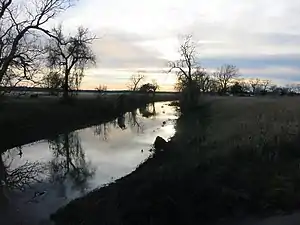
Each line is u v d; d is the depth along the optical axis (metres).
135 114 67.00
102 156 28.27
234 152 18.31
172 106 88.56
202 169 16.25
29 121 38.12
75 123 47.16
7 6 23.33
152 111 74.25
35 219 15.38
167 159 21.19
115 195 15.37
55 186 20.16
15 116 36.31
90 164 25.47
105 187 18.03
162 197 13.61
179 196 13.62
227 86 88.88
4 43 22.95
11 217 15.64
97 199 15.78
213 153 19.14
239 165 16.75
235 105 46.84
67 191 19.20
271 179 15.06
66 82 52.25
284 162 17.03
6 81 22.59
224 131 26.03
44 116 42.28
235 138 21.62
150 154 27.31
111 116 60.06
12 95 24.48
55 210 16.27
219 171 15.80
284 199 13.42
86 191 18.91
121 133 42.09
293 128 21.75
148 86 101.38
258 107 38.66
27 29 25.06
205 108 53.41
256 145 18.86
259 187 14.34
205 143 23.31
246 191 14.03
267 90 86.19
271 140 19.45
